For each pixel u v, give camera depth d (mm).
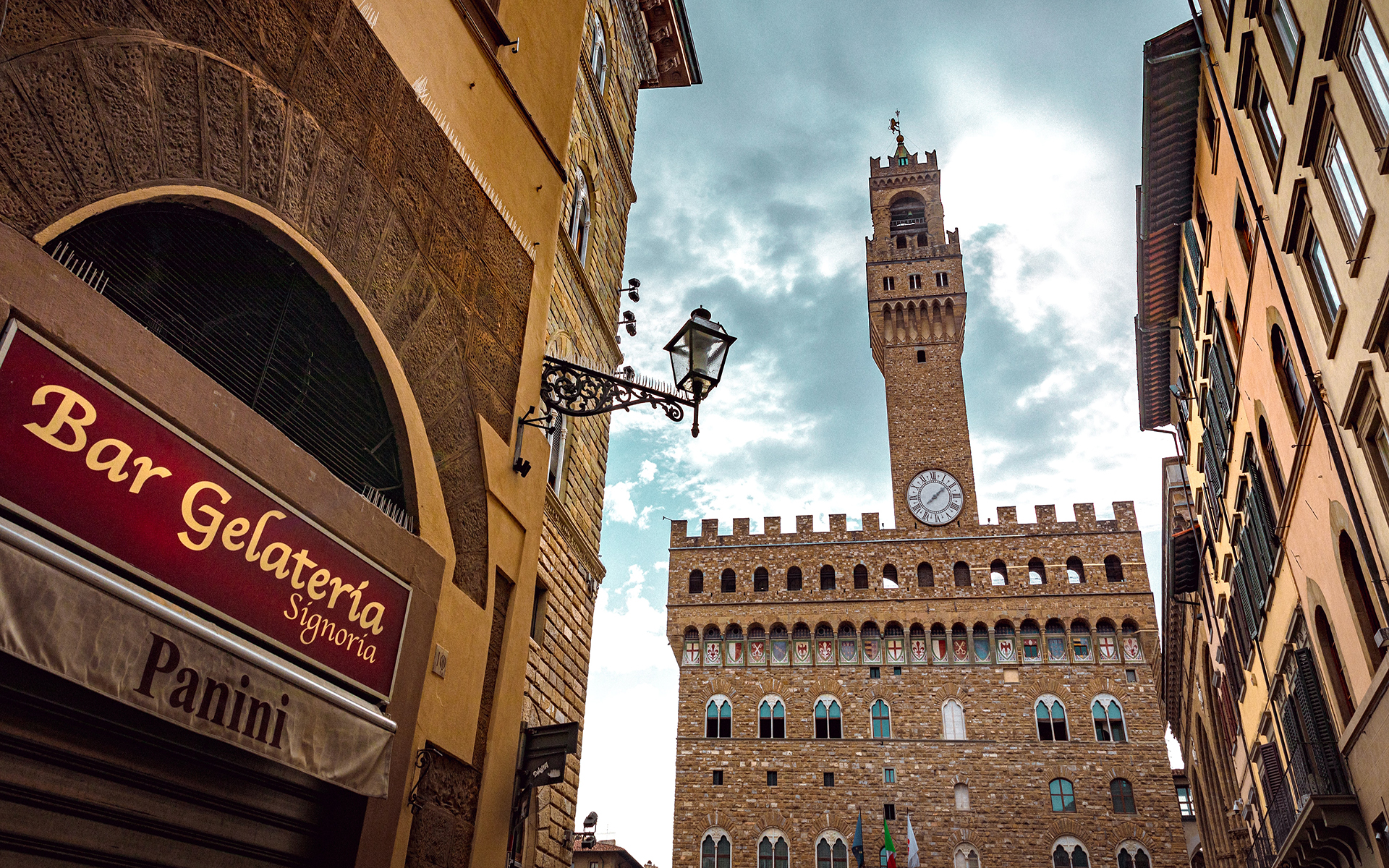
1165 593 40000
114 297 6105
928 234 71188
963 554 56781
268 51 7066
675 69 24844
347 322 7867
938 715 52062
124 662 5094
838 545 58500
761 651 55969
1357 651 16406
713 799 51562
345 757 6621
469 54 10531
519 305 11000
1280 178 17016
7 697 5020
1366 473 14688
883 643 54688
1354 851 18703
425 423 8734
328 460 7750
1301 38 14586
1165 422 37750
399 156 8781
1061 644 53312
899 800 50000
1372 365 13578
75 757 5367
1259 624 24688
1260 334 19859
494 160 10867
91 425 5340
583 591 16594
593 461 17734
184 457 5926
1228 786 38844
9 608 4527
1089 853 47312
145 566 5578
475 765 8953
